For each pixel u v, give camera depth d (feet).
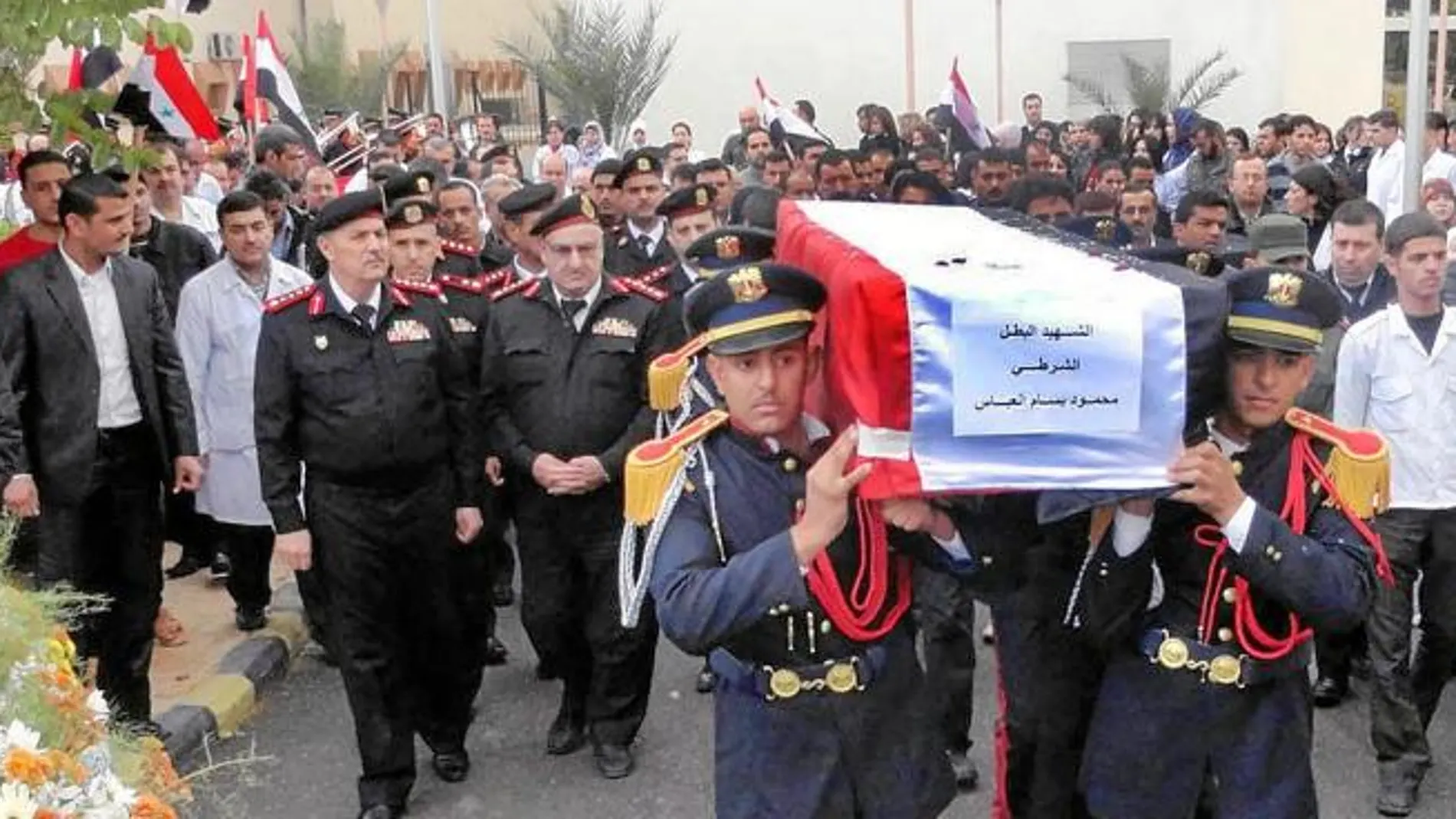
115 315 19.19
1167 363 9.62
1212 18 82.64
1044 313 9.43
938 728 11.43
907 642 11.30
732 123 85.81
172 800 11.78
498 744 20.51
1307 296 10.28
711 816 18.16
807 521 9.99
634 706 19.30
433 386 17.65
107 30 17.94
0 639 10.48
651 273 23.88
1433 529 17.57
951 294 9.38
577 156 65.67
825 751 10.83
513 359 18.85
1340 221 21.74
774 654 10.80
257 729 21.18
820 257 10.91
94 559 19.27
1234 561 10.83
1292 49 81.92
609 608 18.80
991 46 84.07
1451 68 72.84
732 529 10.74
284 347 17.16
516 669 23.48
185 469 19.66
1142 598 11.12
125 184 20.18
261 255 23.81
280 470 17.33
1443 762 18.74
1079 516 10.87
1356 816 17.54
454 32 107.65
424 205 20.59
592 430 18.60
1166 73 80.74
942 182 28.86
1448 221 31.94
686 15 85.15
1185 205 23.41
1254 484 11.12
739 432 10.93
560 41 77.30
